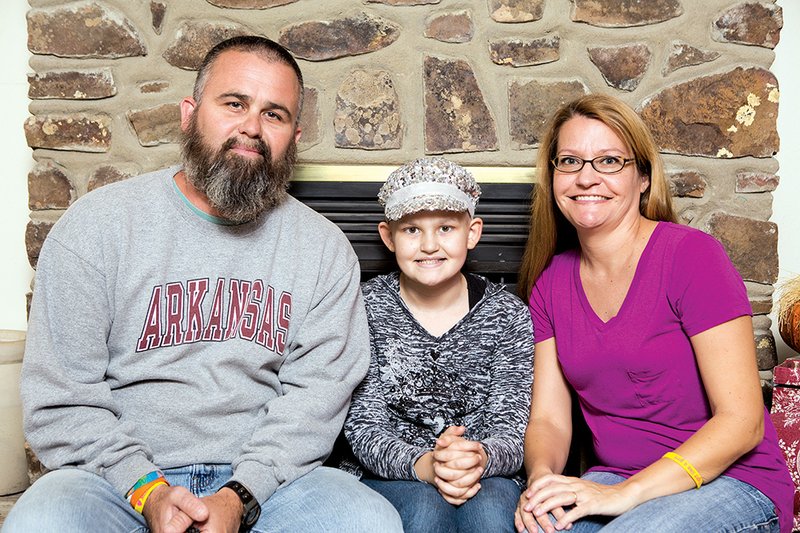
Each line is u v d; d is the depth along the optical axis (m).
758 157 1.91
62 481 1.25
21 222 2.12
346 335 1.49
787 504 1.32
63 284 1.33
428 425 1.54
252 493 1.26
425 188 1.49
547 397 1.55
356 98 1.88
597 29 1.87
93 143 1.88
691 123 1.89
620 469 1.45
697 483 1.26
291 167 1.52
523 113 1.88
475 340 1.56
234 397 1.39
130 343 1.37
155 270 1.38
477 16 1.86
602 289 1.46
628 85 1.88
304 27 1.86
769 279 1.92
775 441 1.38
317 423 1.40
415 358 1.55
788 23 2.11
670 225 1.43
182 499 1.16
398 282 1.65
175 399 1.37
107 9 1.85
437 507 1.33
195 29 1.86
